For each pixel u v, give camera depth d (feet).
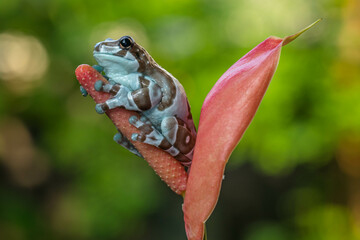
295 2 3.76
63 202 5.06
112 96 1.36
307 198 4.75
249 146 3.81
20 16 4.67
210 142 1.33
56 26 4.59
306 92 3.67
